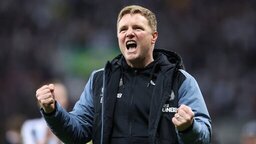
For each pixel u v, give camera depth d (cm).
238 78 5806
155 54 1287
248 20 6638
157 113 1205
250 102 5372
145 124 1218
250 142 2538
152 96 1219
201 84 5684
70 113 1259
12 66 5769
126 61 1265
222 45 6388
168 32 6512
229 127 5088
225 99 5431
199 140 1163
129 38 1241
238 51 6288
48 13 6556
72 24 6456
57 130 1219
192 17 6731
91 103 1270
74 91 5412
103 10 6706
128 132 1216
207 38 6481
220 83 5575
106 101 1239
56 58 5928
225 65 6066
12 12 6444
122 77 1257
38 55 5925
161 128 1207
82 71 5888
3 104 5191
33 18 6456
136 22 1243
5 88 5434
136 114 1224
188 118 1130
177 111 1160
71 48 6094
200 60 6178
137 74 1253
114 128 1229
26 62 5862
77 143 1250
